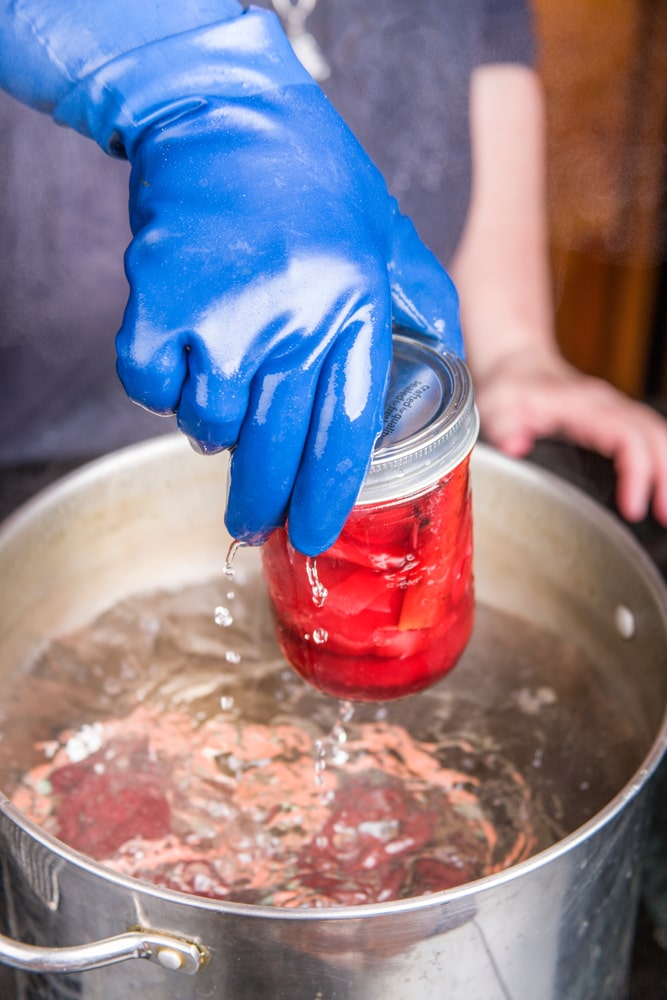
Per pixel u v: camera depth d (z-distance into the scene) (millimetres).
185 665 746
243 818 625
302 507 475
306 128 532
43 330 1009
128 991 509
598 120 1180
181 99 535
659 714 623
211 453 493
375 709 702
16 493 994
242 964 464
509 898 461
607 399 986
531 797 633
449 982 482
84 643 765
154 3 553
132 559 816
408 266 587
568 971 535
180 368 469
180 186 505
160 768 663
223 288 468
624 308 1420
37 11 546
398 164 1033
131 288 481
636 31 1110
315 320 471
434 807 628
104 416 1058
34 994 566
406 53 973
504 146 1099
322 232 486
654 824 781
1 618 716
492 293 1107
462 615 558
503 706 702
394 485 473
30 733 691
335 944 450
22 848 490
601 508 711
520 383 1005
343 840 608
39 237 963
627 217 1281
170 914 453
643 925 720
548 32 1115
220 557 837
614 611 715
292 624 534
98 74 545
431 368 541
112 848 605
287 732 686
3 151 914
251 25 545
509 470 756
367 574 497
